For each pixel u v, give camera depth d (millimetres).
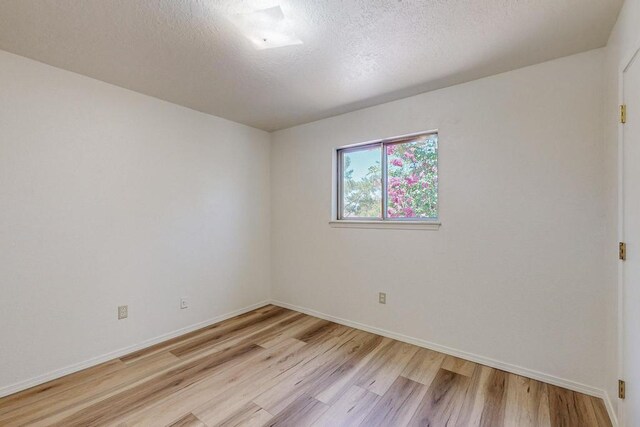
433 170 2596
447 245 2420
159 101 2684
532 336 2064
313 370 2186
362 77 2254
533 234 2061
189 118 2912
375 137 2836
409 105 2621
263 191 3701
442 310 2451
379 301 2818
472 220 2299
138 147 2539
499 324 2189
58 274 2105
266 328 2984
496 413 1720
